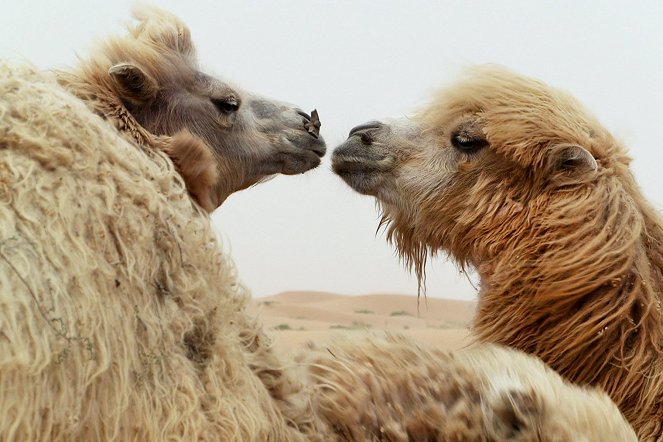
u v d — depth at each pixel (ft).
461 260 29.35
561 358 23.54
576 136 26.40
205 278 13.88
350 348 16.16
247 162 32.60
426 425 14.40
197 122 30.19
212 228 14.83
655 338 22.58
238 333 14.26
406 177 31.09
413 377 14.98
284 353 16.03
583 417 14.19
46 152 12.14
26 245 11.30
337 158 33.50
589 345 23.11
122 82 23.39
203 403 12.69
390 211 32.55
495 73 29.14
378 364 15.43
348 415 14.55
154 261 12.96
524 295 24.66
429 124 31.12
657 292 23.58
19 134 12.10
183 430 12.19
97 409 11.55
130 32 28.91
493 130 27.58
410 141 31.86
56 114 12.57
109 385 11.73
